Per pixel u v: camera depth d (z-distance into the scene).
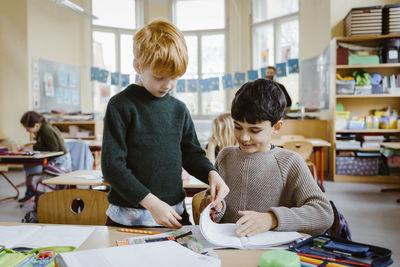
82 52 8.05
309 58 6.48
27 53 6.84
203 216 0.93
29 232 1.01
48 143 4.07
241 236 0.90
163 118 1.16
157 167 1.14
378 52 5.16
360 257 0.76
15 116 6.91
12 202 4.06
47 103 7.27
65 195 1.47
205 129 8.06
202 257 0.74
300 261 0.74
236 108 1.04
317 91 6.19
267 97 1.02
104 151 1.07
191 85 6.40
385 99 5.38
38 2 7.04
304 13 6.64
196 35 8.72
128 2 8.55
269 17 7.66
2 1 6.83
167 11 8.73
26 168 4.06
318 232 0.98
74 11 7.85
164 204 0.97
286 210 0.96
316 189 1.05
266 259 0.69
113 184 1.03
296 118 5.92
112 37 8.45
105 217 1.44
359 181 5.14
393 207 3.69
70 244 0.91
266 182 1.12
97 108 8.32
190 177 2.64
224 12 8.52
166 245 0.81
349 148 5.13
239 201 1.14
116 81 6.50
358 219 3.27
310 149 4.47
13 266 0.74
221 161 1.25
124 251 0.77
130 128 1.12
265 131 1.06
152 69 0.98
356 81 5.20
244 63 8.26
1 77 6.90
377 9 5.00
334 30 5.49
